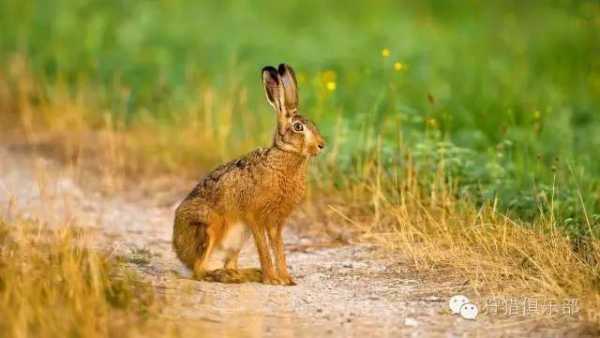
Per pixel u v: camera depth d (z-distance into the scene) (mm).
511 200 12672
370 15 25891
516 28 24578
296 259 11953
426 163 13641
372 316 9547
